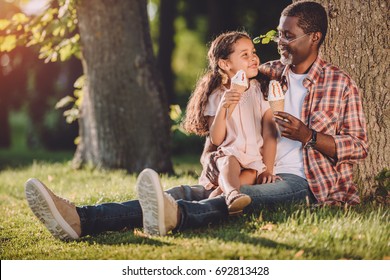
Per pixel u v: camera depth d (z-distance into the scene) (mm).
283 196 6031
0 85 27516
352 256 5012
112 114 11852
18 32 11953
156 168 11828
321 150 6086
